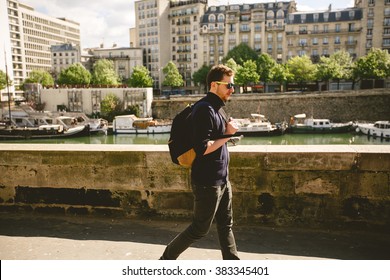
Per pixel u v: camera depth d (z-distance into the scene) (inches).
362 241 139.9
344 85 3063.5
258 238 144.1
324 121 2033.7
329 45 3169.3
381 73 2630.4
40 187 177.5
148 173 165.3
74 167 172.9
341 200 149.8
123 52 4185.5
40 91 2987.2
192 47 3801.7
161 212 166.2
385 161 143.9
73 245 140.5
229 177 158.1
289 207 154.5
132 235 149.6
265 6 3459.6
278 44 3329.2
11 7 4837.6
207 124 95.9
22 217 173.0
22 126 2343.8
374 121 2250.2
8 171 179.6
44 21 5629.9
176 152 103.6
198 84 3663.9
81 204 174.2
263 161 153.9
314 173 150.5
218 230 112.0
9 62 4687.5
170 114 2736.2
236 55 3213.6
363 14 3036.4
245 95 2463.1
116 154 167.6
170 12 3944.4
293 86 3159.5
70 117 2410.2
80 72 3627.0
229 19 3467.0
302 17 3221.0
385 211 146.2
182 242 108.9
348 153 146.6
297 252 131.6
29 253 134.0
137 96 2743.6
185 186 161.9
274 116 2426.2
